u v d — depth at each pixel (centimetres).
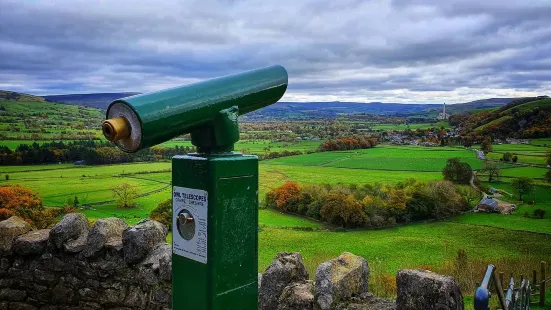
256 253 222
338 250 4034
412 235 4638
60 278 448
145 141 171
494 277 295
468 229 4788
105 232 433
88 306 436
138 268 409
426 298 264
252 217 217
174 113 179
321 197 5509
